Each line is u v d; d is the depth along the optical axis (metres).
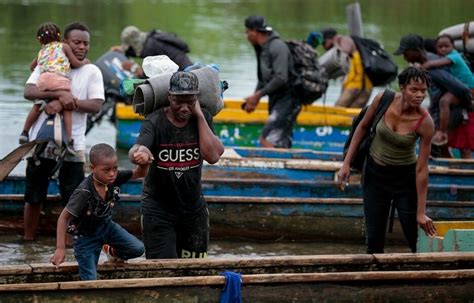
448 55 13.70
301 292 7.69
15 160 8.98
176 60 13.55
